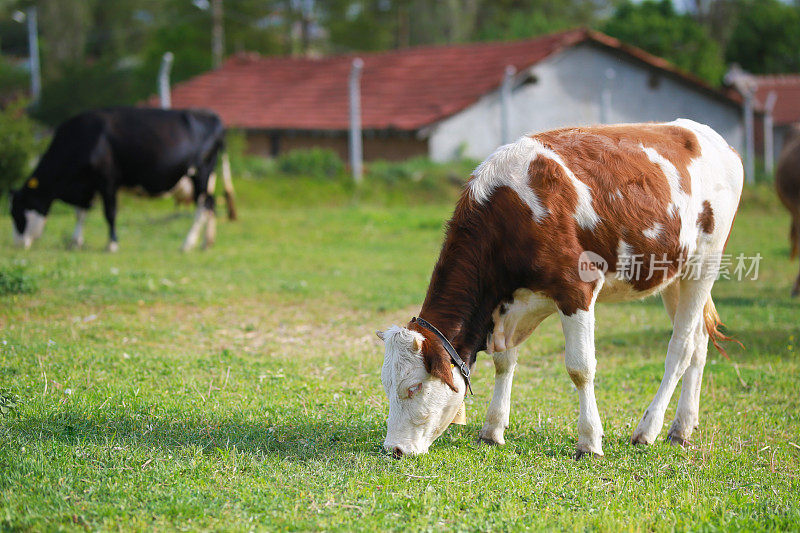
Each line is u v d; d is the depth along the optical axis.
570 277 5.07
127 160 13.52
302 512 4.25
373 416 5.93
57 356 7.04
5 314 8.52
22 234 13.62
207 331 8.55
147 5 61.44
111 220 13.63
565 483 4.84
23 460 4.61
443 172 24.73
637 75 29.08
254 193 22.06
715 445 5.79
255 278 11.53
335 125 27.02
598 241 5.18
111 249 13.62
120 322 8.50
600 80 28.70
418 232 17.94
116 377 6.60
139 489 4.39
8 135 17.70
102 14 61.34
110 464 4.70
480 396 6.88
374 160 27.61
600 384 7.39
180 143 13.85
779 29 43.22
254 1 48.78
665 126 5.87
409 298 10.58
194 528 4.01
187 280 10.91
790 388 7.19
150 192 14.04
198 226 14.34
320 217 19.28
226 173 17.66
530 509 4.44
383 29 51.88
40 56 57.66
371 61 32.50
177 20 48.75
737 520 4.36
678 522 4.32
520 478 4.89
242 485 4.51
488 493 4.61
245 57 35.25
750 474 5.20
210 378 6.81
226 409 5.91
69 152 13.28
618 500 4.63
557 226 5.04
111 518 4.07
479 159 26.25
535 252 5.04
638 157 5.43
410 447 4.96
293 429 5.57
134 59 59.47
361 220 19.06
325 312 9.71
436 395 4.94
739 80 36.81
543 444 5.63
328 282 11.58
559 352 8.59
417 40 52.56
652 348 8.83
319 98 29.97
